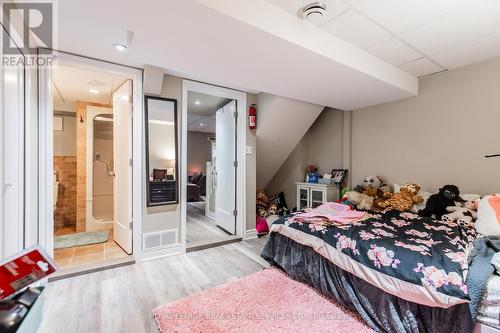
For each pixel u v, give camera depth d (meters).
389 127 3.40
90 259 2.69
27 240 1.79
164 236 2.86
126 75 2.57
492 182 2.52
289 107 3.51
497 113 2.48
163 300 1.96
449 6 1.69
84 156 3.84
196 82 3.07
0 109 1.32
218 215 4.21
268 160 4.43
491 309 1.28
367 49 2.33
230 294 2.02
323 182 3.98
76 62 2.20
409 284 1.46
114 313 1.79
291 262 2.29
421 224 2.24
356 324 1.67
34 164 1.96
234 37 1.71
